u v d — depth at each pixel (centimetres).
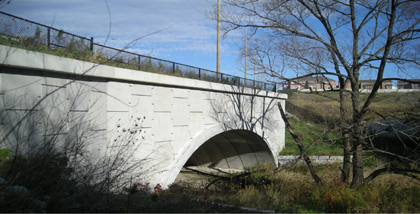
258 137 1889
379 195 1028
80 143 698
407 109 1077
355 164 1110
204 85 1282
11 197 453
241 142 2059
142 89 991
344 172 1155
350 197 920
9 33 674
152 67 1061
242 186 1364
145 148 993
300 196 1055
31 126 651
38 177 517
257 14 1248
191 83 1197
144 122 995
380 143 2117
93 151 808
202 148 2214
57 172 557
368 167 1630
